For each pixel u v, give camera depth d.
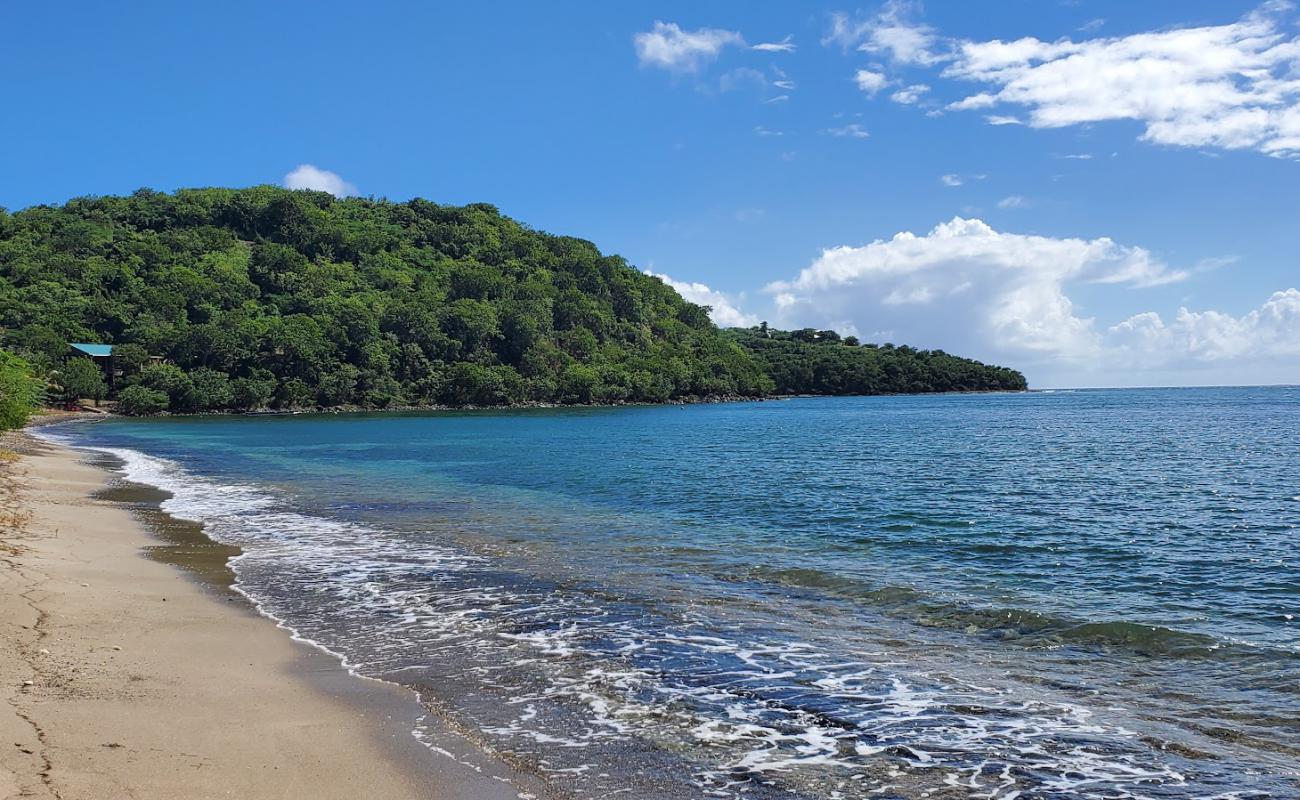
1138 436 67.75
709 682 11.23
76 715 8.96
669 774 8.31
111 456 53.91
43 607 13.49
